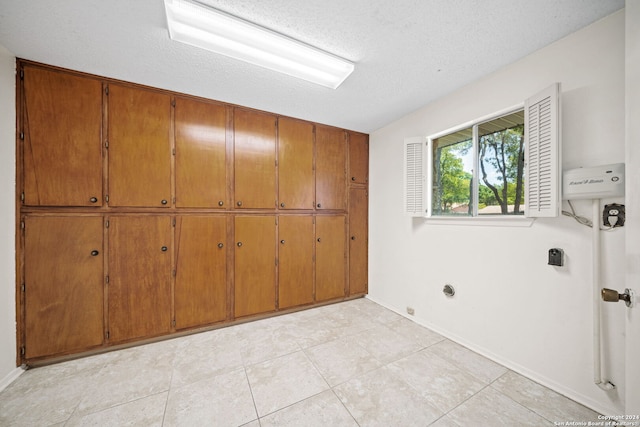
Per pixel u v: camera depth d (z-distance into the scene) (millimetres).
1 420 1389
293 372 1817
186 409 1476
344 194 3314
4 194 1704
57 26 1479
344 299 3355
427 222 2561
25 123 1821
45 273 1878
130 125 2137
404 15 1405
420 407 1488
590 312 1474
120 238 2107
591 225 1466
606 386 1367
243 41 1588
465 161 2271
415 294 2697
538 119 1597
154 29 1510
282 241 2867
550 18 1426
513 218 1844
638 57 966
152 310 2221
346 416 1425
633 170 987
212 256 2479
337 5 1346
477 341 2080
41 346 1858
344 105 2592
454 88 2236
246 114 2652
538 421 1385
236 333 2418
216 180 2496
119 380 1727
